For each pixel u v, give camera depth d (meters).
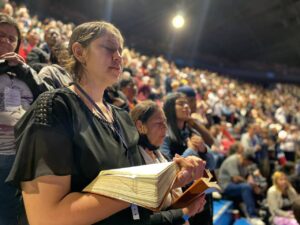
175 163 1.06
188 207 1.34
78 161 0.98
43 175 0.90
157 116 1.94
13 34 1.89
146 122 1.92
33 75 1.78
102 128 1.07
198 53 25.48
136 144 1.22
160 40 24.05
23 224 1.06
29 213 0.92
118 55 1.15
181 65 23.80
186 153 2.42
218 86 16.34
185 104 2.64
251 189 5.60
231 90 17.11
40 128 0.94
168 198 1.36
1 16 1.88
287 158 9.41
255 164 6.80
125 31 22.11
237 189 5.56
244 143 7.82
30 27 8.05
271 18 22.27
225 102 12.31
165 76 11.36
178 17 13.22
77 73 1.18
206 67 25.34
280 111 14.70
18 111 1.66
